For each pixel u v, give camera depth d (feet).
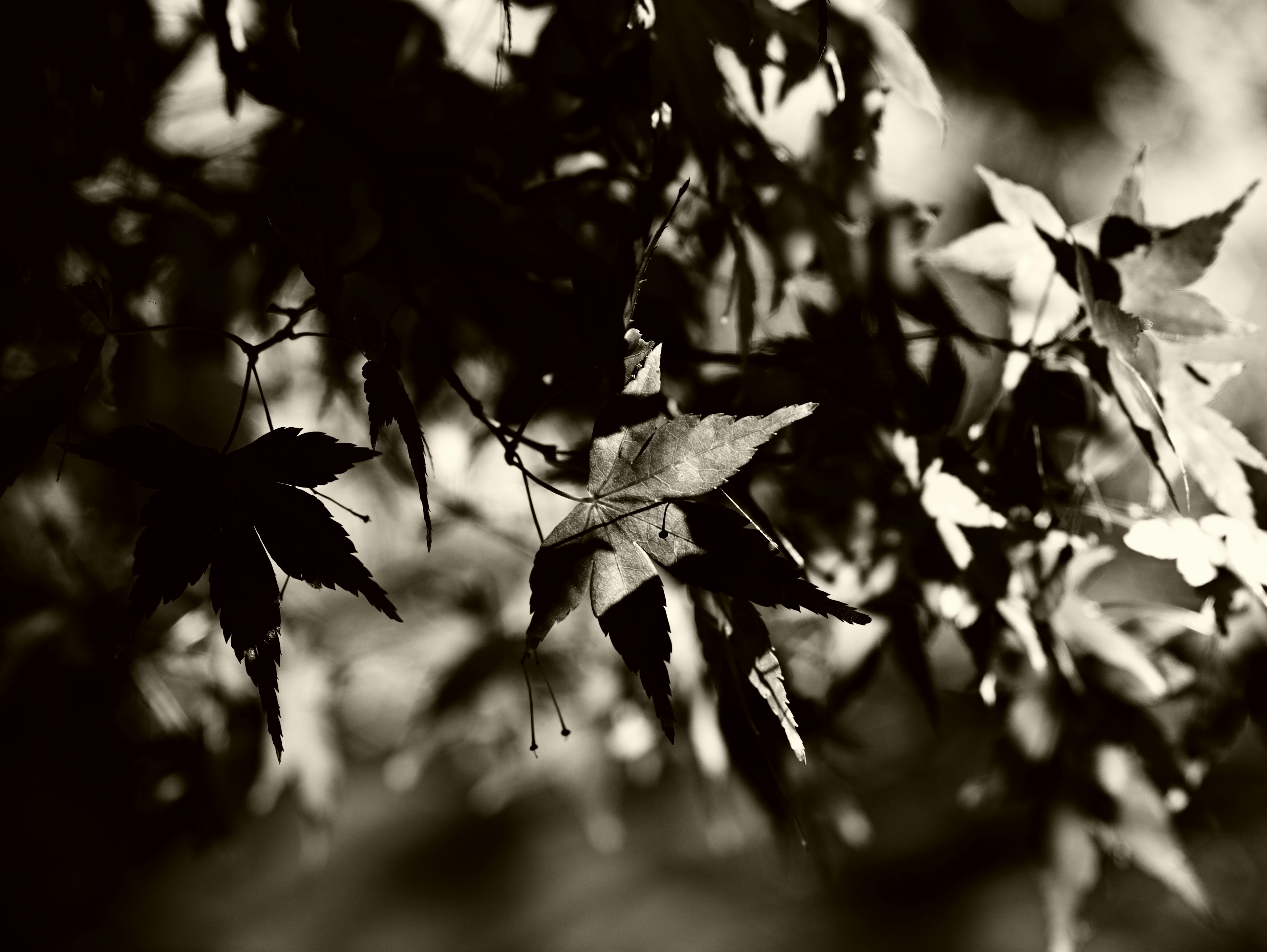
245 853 2.63
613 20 2.07
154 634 2.38
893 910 6.48
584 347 2.02
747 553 1.85
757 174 2.11
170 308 2.20
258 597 1.85
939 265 2.11
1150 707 2.19
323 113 2.07
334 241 2.15
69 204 2.13
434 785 7.80
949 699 2.67
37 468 2.35
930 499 2.09
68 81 2.06
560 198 2.14
